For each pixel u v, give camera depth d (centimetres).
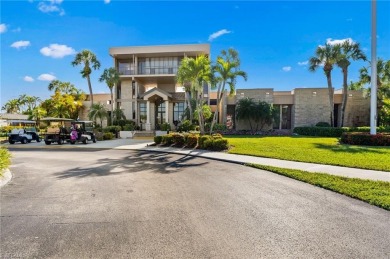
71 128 2295
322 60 2900
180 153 1439
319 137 2533
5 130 3472
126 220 458
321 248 352
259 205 538
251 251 345
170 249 352
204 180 777
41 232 409
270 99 3316
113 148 1809
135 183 743
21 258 330
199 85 2009
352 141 1669
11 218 470
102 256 335
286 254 336
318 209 511
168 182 753
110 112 3612
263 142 1884
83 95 4294
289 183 730
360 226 425
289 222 445
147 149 1661
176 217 471
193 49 3303
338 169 885
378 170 862
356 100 3247
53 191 659
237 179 787
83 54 3359
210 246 360
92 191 657
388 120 2786
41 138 2947
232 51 2175
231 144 1734
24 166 1063
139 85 3625
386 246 357
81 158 1309
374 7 1572
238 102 3281
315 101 3275
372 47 1603
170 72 3472
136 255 337
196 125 2962
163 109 3534
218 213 491
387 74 2892
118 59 3597
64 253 343
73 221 455
